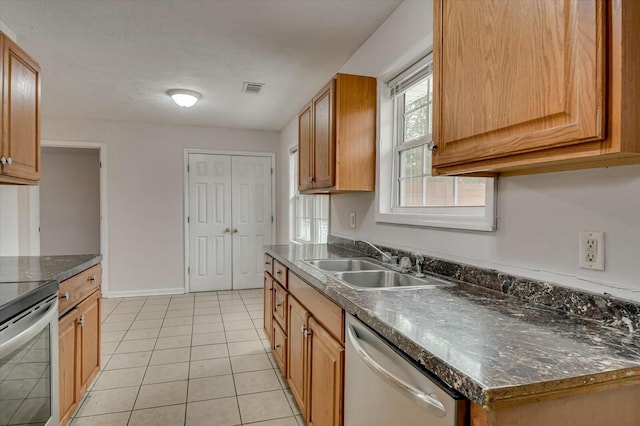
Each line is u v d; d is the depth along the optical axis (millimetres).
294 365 2066
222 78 3170
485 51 1057
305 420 1835
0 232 2398
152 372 2525
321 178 2498
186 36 2416
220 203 5059
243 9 2107
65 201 6211
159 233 4816
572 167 1117
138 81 3225
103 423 1933
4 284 1525
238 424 1944
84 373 2111
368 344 1143
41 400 1455
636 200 966
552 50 851
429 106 2043
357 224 2707
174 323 3598
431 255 1841
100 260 2414
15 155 1892
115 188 4656
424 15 1874
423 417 852
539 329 963
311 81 3242
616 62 742
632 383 741
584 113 785
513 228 1349
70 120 4500
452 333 924
